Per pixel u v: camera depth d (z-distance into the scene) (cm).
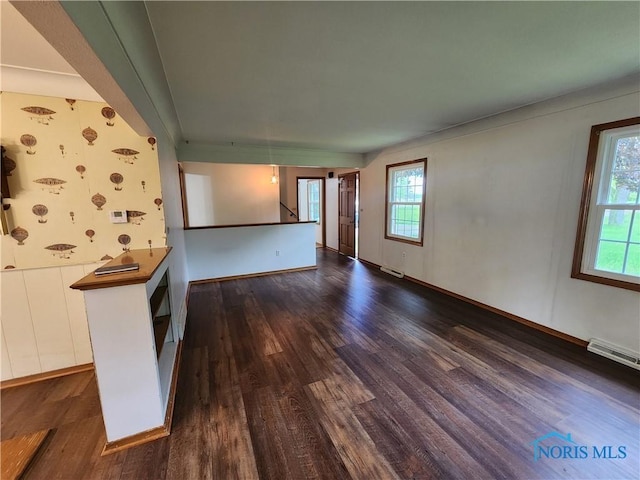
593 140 239
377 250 564
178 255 332
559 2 132
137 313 158
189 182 604
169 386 197
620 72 209
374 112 302
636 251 226
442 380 217
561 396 198
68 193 219
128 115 175
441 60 189
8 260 210
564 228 266
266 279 491
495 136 320
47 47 159
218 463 151
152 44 163
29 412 190
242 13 137
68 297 226
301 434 169
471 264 366
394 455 155
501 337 281
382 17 142
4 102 198
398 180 500
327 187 780
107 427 160
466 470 147
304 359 247
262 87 232
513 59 188
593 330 253
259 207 664
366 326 310
